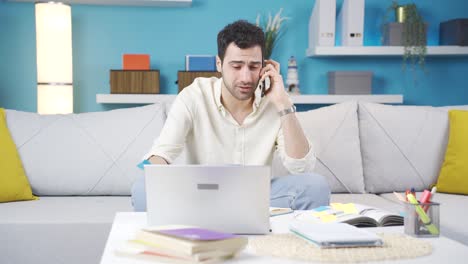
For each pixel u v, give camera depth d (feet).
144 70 10.81
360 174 8.74
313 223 4.35
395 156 8.88
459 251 3.77
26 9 11.12
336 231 4.03
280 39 11.77
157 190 4.22
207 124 6.67
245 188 4.22
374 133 8.93
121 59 11.44
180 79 10.72
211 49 11.64
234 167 4.19
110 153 8.37
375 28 11.93
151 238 3.58
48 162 8.23
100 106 11.43
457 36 11.30
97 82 11.41
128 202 7.84
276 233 4.31
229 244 3.50
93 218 6.77
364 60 11.93
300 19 11.80
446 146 9.04
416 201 4.28
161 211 4.23
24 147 8.27
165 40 11.53
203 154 6.73
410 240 4.02
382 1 11.92
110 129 8.52
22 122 8.45
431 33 12.07
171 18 11.52
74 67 11.35
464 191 8.57
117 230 4.30
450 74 12.14
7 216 6.79
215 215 4.22
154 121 8.67
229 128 6.68
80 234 6.63
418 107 9.35
